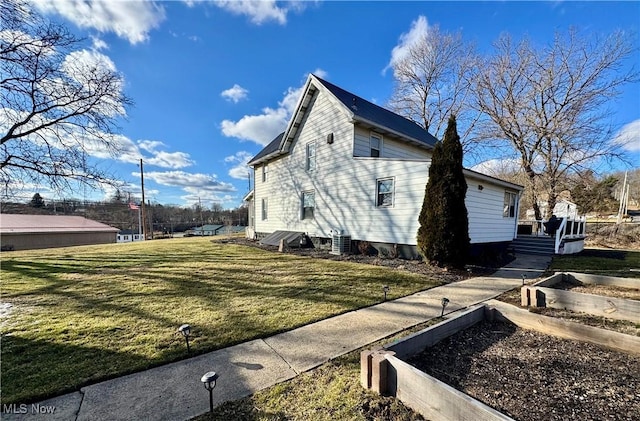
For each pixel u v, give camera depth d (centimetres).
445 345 275
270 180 1541
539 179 1702
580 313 373
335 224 1099
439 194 716
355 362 263
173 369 254
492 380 216
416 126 1639
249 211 2027
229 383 231
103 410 197
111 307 422
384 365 206
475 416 149
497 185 1050
